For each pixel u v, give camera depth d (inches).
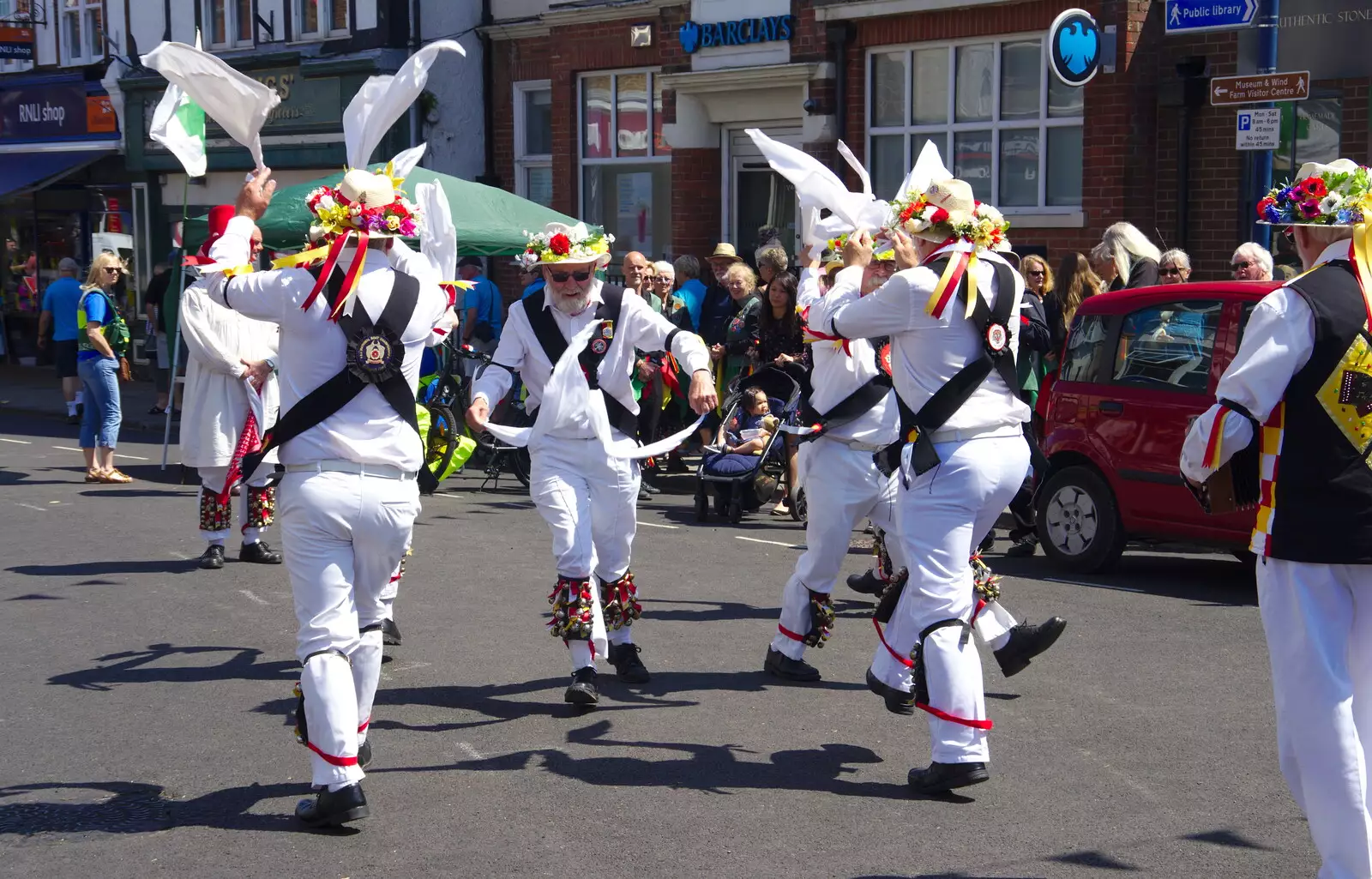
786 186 605.6
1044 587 322.7
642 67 649.6
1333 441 146.5
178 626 290.4
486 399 234.4
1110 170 487.8
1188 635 277.3
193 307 334.0
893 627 221.9
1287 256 443.2
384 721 227.1
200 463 343.0
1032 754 208.8
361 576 188.5
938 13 527.5
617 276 675.4
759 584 330.3
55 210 921.5
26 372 903.1
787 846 175.2
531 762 207.9
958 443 190.5
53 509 434.6
